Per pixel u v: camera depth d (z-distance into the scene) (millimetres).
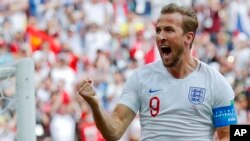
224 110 7074
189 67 7113
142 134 7184
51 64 20219
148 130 7113
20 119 8211
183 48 7012
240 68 22734
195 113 7027
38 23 22625
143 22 24422
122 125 7102
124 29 23891
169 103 7027
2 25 21641
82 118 17656
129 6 25141
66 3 24000
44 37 21516
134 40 22953
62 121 17594
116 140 7074
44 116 17641
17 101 8234
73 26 23094
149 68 7230
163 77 7113
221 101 7074
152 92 7098
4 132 13492
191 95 7027
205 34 24500
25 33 21578
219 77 7121
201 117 7047
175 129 7000
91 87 6672
